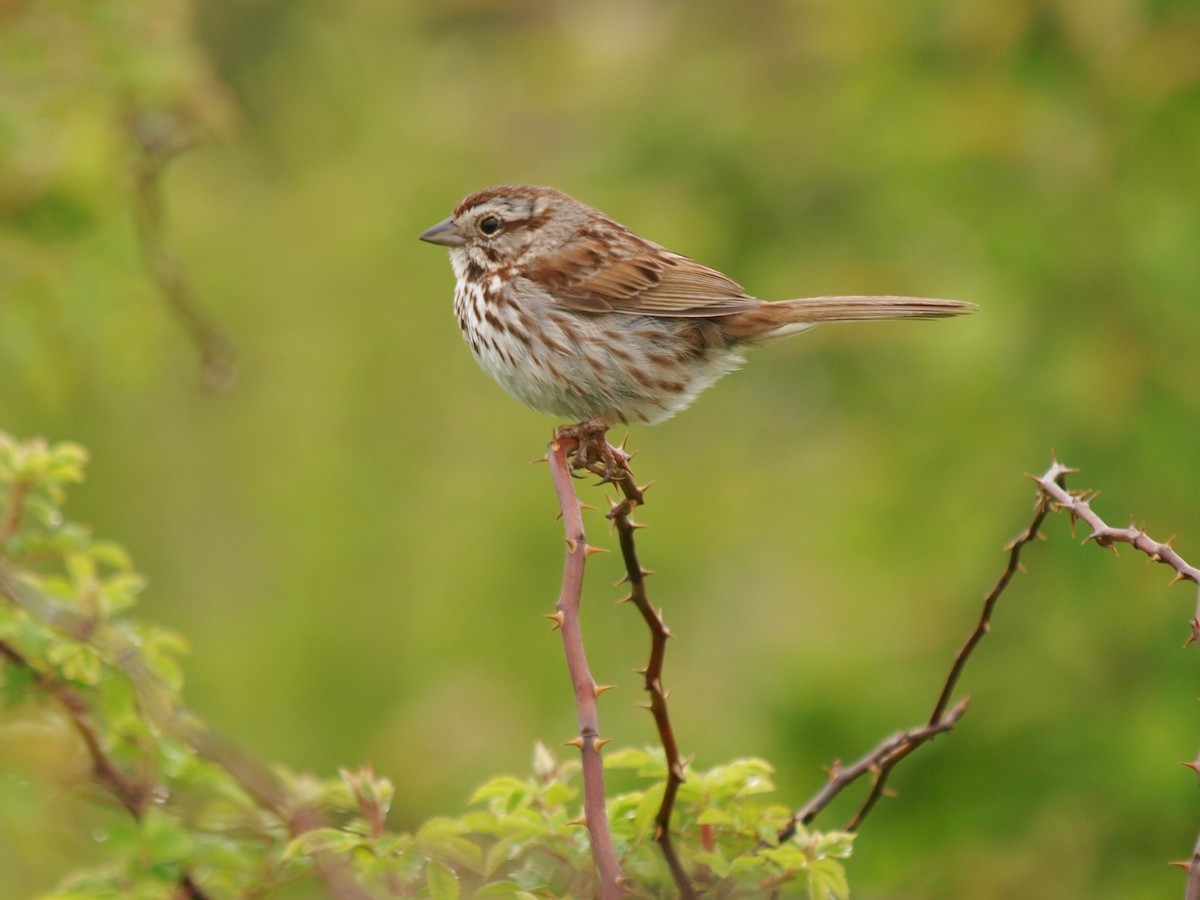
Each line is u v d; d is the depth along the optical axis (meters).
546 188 9.06
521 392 9.09
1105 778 12.42
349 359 16.75
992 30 13.77
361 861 5.65
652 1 17.14
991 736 12.80
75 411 15.47
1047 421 13.09
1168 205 13.06
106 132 10.55
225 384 10.59
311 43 17.59
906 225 14.11
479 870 5.65
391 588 16.44
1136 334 13.01
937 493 13.51
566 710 15.82
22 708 6.28
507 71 17.31
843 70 14.90
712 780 5.97
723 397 17.27
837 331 14.39
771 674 13.68
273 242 16.81
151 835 5.77
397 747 15.26
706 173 15.70
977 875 12.32
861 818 6.53
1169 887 12.06
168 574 16.23
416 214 16.97
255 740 15.47
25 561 6.47
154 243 10.52
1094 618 12.80
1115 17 13.33
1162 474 12.59
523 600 16.41
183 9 10.70
